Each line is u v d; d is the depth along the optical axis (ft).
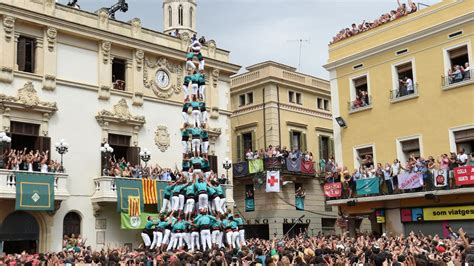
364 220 128.88
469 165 77.51
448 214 82.53
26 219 88.17
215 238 72.02
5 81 87.97
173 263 39.91
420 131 90.63
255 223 126.00
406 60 93.86
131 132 104.32
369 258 43.70
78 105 97.35
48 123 92.79
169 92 111.86
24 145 92.79
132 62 106.32
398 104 94.38
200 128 78.74
